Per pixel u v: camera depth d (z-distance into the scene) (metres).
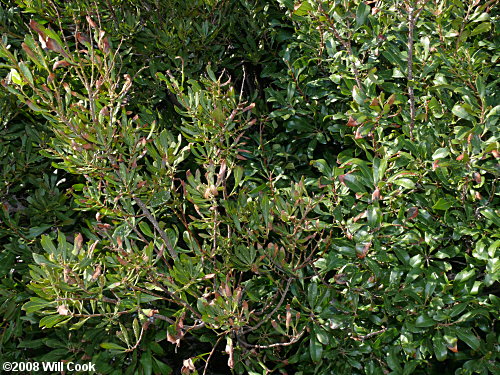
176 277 1.45
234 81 2.25
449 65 1.56
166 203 1.60
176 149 1.53
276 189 1.79
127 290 1.47
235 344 1.66
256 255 1.67
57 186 1.97
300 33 1.90
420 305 1.46
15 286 1.78
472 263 1.50
